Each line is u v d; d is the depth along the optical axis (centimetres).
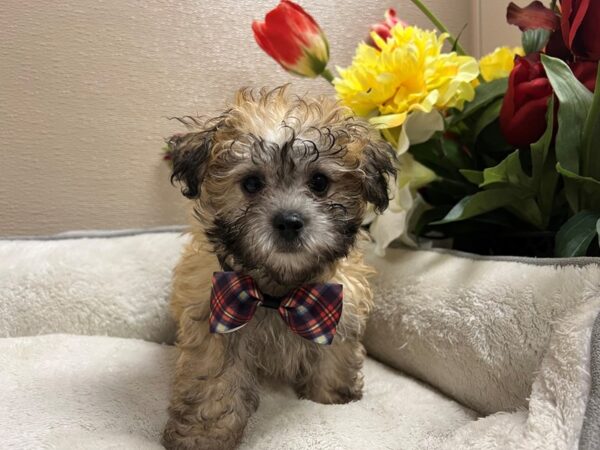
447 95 38
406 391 35
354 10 56
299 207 30
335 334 34
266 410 33
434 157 41
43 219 53
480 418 31
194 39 54
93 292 43
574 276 30
